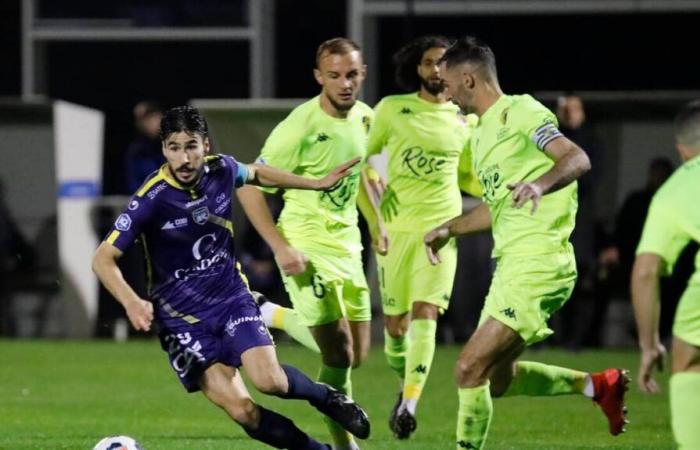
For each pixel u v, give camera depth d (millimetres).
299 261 23672
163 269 21625
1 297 52281
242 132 47531
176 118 21016
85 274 52125
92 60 65625
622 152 48219
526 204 22031
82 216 51594
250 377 21328
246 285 22234
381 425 30641
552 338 48250
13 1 65688
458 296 48688
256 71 64625
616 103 47969
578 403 34562
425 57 29109
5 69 65938
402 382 30312
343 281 25344
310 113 25219
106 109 65562
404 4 61688
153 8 65125
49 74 65812
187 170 21047
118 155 55875
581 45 61875
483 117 22328
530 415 32250
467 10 61531
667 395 35969
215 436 28500
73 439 27688
